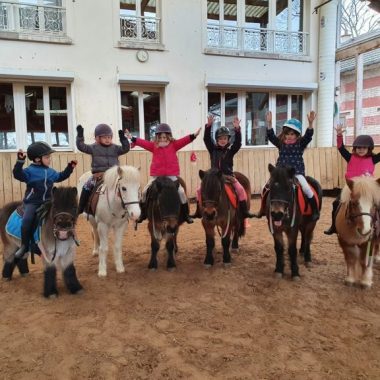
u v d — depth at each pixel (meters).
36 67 9.95
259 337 3.44
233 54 11.79
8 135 10.20
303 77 12.82
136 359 3.08
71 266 4.39
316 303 4.17
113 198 4.75
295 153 5.09
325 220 8.86
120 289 4.58
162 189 4.79
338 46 12.98
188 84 11.45
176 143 5.49
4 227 4.70
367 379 2.84
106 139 5.37
